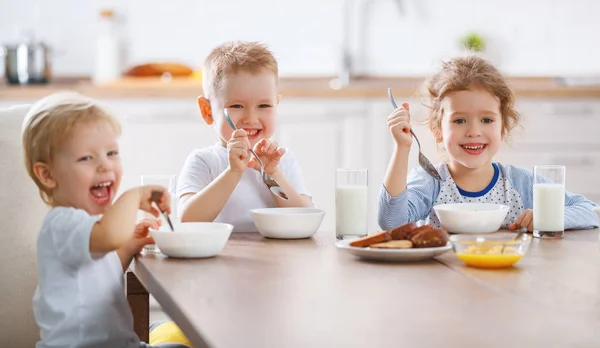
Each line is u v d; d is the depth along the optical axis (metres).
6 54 4.04
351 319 1.03
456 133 2.11
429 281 1.27
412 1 4.63
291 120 3.93
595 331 0.97
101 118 1.52
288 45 4.63
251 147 2.09
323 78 4.64
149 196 1.51
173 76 4.34
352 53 4.65
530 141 4.03
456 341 0.93
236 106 2.12
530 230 1.83
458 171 2.16
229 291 1.20
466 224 1.76
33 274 1.78
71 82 4.45
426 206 2.14
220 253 1.57
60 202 1.54
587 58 4.64
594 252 1.55
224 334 0.96
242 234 1.84
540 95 4.00
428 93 2.26
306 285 1.24
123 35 4.52
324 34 4.63
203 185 2.13
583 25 4.63
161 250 1.53
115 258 1.58
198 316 1.04
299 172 2.21
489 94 2.10
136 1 4.52
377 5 4.63
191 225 1.65
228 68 2.11
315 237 1.79
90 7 4.47
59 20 4.46
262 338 0.94
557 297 1.15
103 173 1.51
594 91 4.02
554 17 4.63
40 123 1.50
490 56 4.63
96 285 1.50
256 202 2.09
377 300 1.13
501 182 2.17
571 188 4.07
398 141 1.87
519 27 4.64
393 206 1.89
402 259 1.45
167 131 3.87
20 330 1.77
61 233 1.45
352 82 4.59
